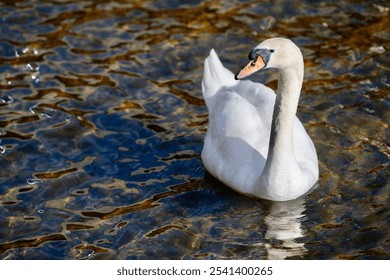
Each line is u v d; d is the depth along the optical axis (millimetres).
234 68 17281
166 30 18469
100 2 19484
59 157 14727
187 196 13695
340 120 15453
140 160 14656
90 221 13133
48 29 18438
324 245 12422
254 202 13531
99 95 16422
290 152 13055
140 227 12953
